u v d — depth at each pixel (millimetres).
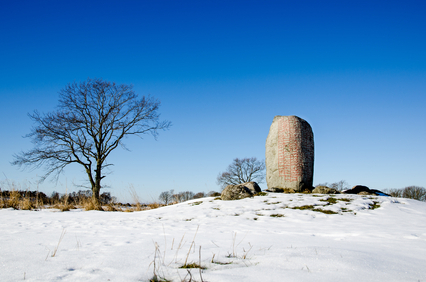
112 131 21531
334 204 10266
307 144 14453
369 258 3072
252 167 39812
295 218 8570
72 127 20438
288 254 3293
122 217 9664
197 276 2594
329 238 5152
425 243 4516
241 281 2408
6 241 4539
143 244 4355
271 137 15000
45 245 4172
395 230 6230
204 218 8789
